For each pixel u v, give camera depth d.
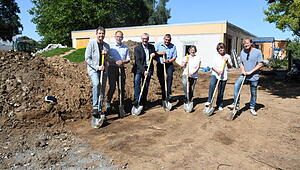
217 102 6.05
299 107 6.24
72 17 28.27
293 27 7.46
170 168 3.38
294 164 3.51
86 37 22.95
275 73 13.16
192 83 5.97
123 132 4.70
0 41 38.84
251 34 25.33
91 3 27.73
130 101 6.82
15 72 5.78
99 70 5.09
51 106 5.12
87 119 5.48
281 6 7.59
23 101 5.07
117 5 31.16
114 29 20.88
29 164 3.50
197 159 3.63
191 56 5.96
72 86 6.03
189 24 17.30
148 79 5.89
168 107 6.05
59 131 4.73
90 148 4.06
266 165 3.48
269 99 7.16
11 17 38.25
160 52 5.72
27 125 4.70
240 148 4.03
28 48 26.09
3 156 3.68
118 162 3.56
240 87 5.28
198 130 4.75
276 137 4.46
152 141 4.26
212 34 16.50
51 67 6.87
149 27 19.05
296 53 17.28
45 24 31.06
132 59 9.90
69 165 3.49
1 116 4.70
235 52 18.28
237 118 5.36
